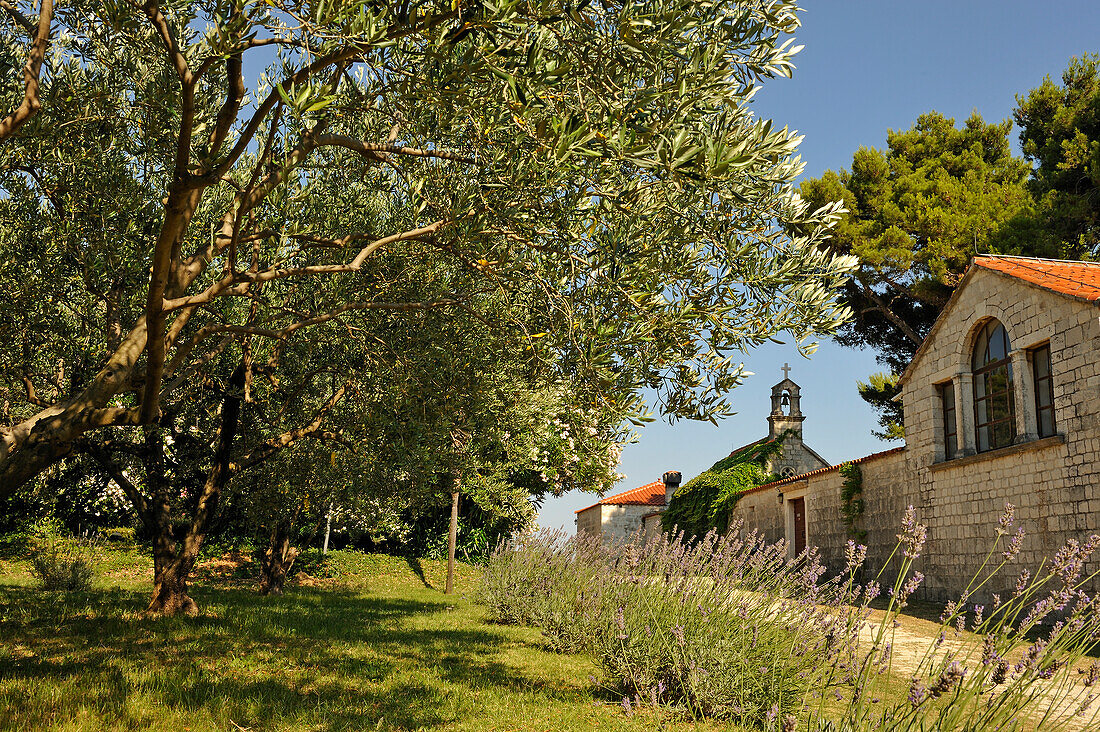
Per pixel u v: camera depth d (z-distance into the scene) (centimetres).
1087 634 371
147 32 656
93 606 1195
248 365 1173
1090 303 1199
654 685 663
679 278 566
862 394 2623
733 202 533
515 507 1991
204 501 1202
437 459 1007
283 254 769
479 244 623
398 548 2642
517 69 438
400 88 489
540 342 595
